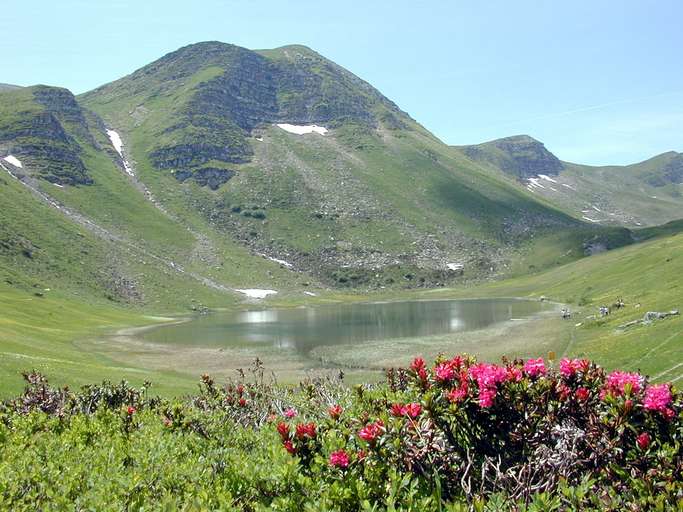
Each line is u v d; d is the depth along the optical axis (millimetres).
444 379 7105
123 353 76812
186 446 11125
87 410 16719
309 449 7570
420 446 6586
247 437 12156
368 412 9266
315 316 141000
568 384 6996
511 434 6566
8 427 14305
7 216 170750
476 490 6355
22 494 8367
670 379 35844
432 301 178250
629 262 129000
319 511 6039
